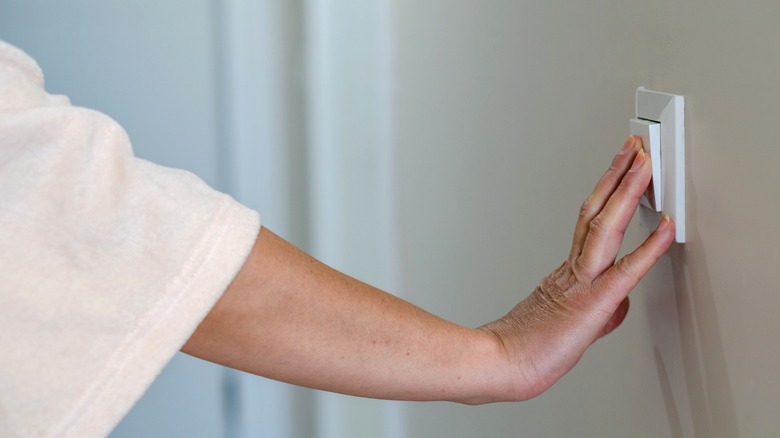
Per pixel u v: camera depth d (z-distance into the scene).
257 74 1.57
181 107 1.62
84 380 0.52
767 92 0.58
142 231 0.54
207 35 1.59
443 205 1.24
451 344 0.71
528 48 0.95
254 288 0.59
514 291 1.05
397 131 1.35
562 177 0.90
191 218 0.55
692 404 0.72
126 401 0.52
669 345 0.75
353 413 1.55
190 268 0.54
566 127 0.89
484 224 1.11
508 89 1.01
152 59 1.60
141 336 0.53
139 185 0.54
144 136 1.63
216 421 1.73
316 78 1.50
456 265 1.22
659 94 0.70
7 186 0.51
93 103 1.62
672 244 0.74
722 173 0.64
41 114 0.51
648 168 0.71
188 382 1.73
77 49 1.60
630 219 0.73
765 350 0.61
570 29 0.86
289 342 0.63
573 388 0.96
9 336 0.50
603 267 0.73
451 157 1.19
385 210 1.42
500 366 0.73
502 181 1.05
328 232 1.55
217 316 0.59
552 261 0.95
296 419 1.67
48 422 0.51
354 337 0.65
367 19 1.38
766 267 0.60
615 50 0.78
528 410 1.07
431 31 1.21
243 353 0.62
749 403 0.64
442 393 0.71
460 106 1.14
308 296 0.62
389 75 1.35
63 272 0.51
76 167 0.52
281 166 1.59
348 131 1.46
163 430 1.75
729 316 0.65
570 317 0.74
